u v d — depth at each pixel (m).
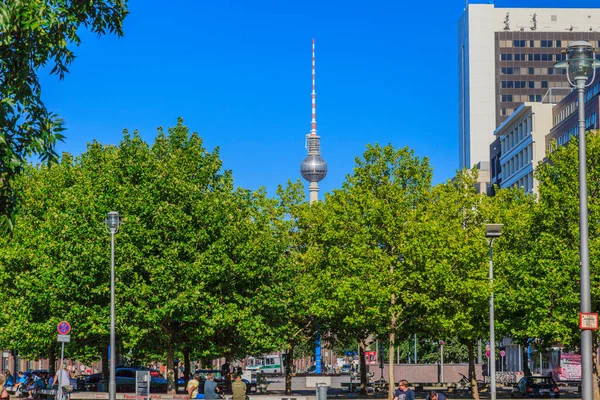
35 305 50.12
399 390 36.53
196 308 48.53
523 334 54.38
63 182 56.28
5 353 93.81
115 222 40.78
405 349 125.19
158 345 52.22
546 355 100.31
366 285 50.88
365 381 67.31
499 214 57.91
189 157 51.66
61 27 18.70
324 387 37.41
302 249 62.69
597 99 105.81
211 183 52.41
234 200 52.00
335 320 61.69
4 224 18.41
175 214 47.69
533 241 54.81
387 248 53.94
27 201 54.84
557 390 64.56
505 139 149.62
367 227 53.75
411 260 50.97
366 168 57.19
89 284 47.66
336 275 54.22
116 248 46.66
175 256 47.31
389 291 50.84
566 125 117.62
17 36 18.25
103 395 51.34
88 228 47.44
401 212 53.78
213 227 48.94
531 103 132.00
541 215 54.31
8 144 17.44
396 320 54.09
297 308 56.50
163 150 52.09
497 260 54.12
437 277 49.84
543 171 56.00
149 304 47.69
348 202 55.97
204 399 37.69
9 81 18.06
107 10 19.84
